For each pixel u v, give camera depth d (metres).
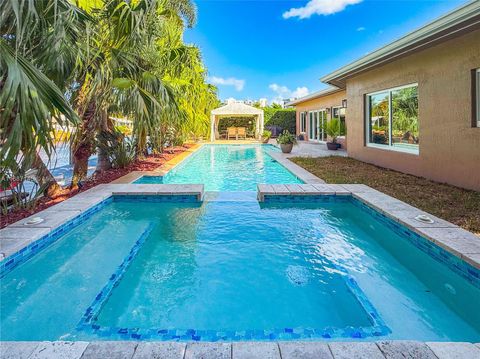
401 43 7.14
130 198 6.67
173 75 10.09
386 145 9.88
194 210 6.28
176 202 6.66
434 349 2.14
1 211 5.31
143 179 9.02
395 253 4.45
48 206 5.85
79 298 3.40
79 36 5.05
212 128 21.53
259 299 3.37
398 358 2.06
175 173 10.52
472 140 6.45
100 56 5.93
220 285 3.65
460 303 3.26
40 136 3.49
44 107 3.42
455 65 6.80
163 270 4.00
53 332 2.86
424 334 2.78
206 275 3.88
